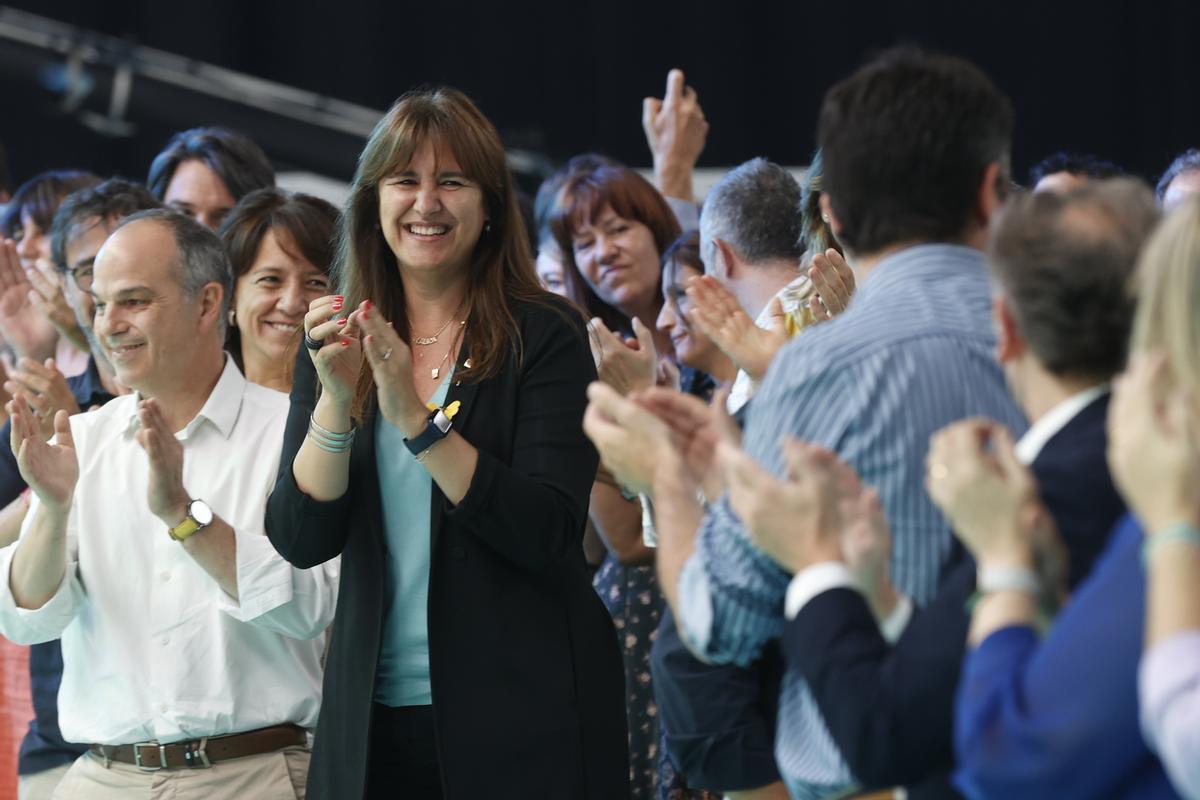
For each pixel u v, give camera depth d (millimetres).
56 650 9781
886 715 4770
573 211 11938
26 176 20406
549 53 20234
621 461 5832
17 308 11688
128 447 9016
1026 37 19219
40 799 9727
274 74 20547
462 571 7840
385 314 8336
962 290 5473
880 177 5562
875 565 5035
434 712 7738
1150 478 4223
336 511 7910
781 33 19719
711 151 19844
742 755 6445
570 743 7785
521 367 8016
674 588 5582
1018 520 4621
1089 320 4816
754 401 5672
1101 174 9508
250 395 9180
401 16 20438
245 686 8602
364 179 8211
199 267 9047
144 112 18016
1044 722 4281
